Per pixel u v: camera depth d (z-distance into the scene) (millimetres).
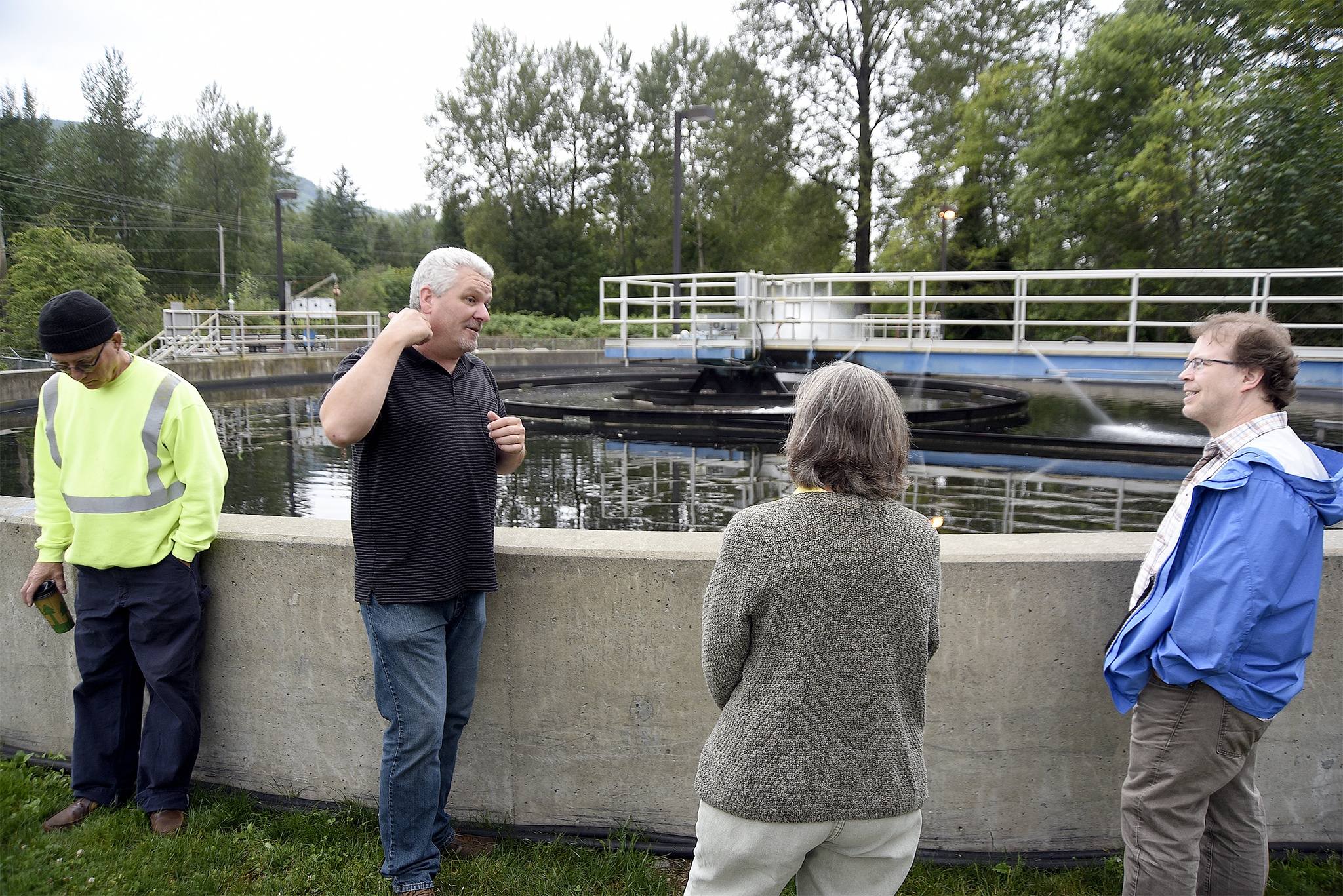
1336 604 2377
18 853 2387
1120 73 21203
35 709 2980
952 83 27359
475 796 2633
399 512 2074
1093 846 2490
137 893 2250
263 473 8234
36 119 49938
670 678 2477
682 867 2445
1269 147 16750
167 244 52688
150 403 2453
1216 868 2035
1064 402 13938
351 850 2445
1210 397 1863
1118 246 22375
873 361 12328
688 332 16156
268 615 2670
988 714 2434
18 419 12797
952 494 7121
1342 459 1759
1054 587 2379
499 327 39312
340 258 63375
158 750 2533
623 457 9195
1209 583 1693
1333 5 15906
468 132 49406
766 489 7504
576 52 49562
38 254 22953
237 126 56188
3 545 2904
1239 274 9438
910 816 1584
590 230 51562
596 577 2463
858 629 1481
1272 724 2426
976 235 28641
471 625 2291
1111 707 2430
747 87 29625
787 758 1495
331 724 2684
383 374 1955
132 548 2457
